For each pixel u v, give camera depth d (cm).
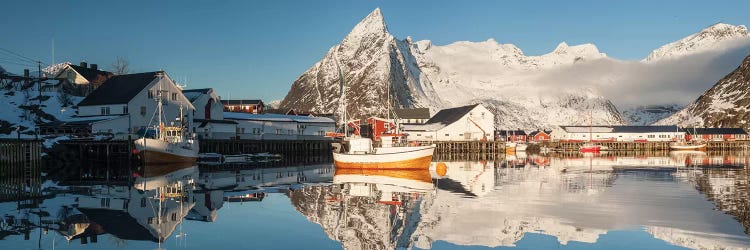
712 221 2472
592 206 2961
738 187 3909
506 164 7362
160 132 6475
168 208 2898
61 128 6650
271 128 9606
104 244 2033
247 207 2942
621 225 2394
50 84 9175
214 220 2536
